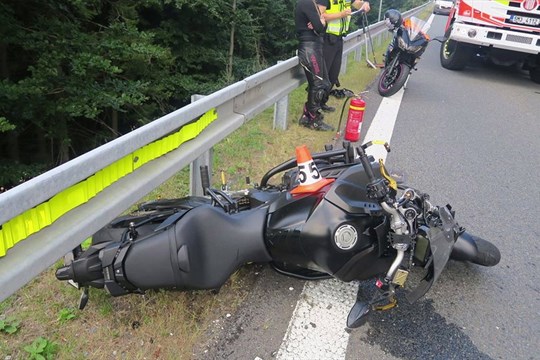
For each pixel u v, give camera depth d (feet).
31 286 9.48
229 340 8.75
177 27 48.75
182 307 9.16
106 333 8.48
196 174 13.17
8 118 34.83
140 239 8.44
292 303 9.89
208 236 8.72
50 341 8.18
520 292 10.85
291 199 8.94
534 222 14.30
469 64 44.98
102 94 36.40
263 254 9.07
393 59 28.02
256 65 57.57
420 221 8.91
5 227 6.55
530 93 33.78
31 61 38.52
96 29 42.75
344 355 8.64
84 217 8.18
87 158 7.90
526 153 20.56
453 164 18.65
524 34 33.71
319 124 20.94
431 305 10.18
